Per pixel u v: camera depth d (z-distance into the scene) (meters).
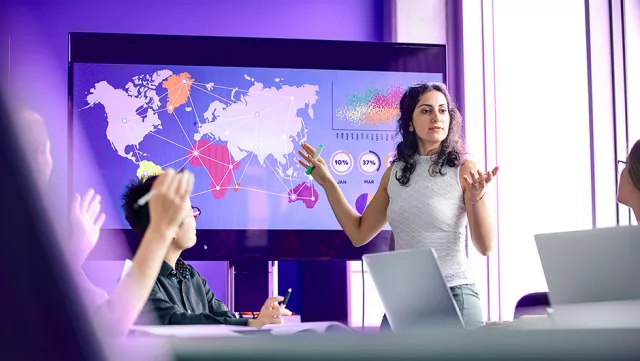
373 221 3.03
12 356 0.25
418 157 2.91
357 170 4.17
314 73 4.18
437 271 1.76
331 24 5.06
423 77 4.23
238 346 0.31
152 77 4.11
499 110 4.69
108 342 0.26
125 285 0.72
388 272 1.90
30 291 0.25
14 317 0.25
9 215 0.24
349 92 4.19
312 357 0.30
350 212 3.12
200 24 4.94
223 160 4.11
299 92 4.17
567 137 4.22
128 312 0.69
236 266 4.08
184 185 0.82
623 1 4.03
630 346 0.30
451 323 1.77
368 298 4.48
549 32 4.38
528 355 0.30
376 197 3.04
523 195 4.49
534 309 2.33
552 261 1.58
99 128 4.06
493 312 4.50
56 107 4.71
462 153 2.94
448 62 4.88
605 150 4.01
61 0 4.84
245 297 4.05
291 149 4.14
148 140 4.08
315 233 4.10
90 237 1.37
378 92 4.20
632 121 4.02
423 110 2.90
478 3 4.80
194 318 2.22
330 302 4.61
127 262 1.48
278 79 4.16
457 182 2.81
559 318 0.59
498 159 4.66
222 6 4.96
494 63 4.76
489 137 4.70
